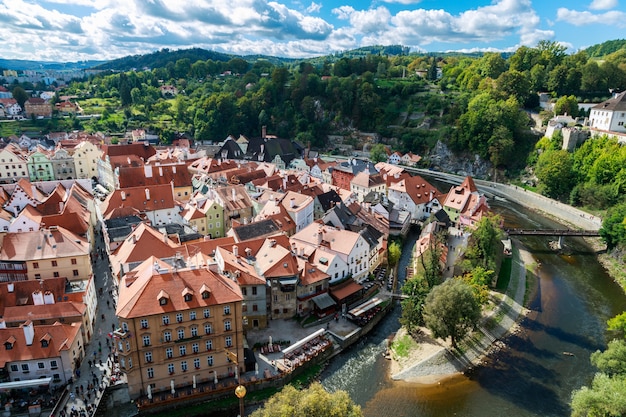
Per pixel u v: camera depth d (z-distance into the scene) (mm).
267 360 70312
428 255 95188
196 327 61781
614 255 117562
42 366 62438
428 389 68500
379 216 130625
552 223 150375
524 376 72312
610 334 84688
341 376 70812
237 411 62062
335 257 87562
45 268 83562
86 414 58688
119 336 58188
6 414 58500
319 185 142125
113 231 97562
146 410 60094
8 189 124062
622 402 51094
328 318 82875
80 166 180875
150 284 61031
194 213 112125
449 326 72875
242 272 76125
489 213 121875
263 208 117938
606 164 153625
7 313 68125
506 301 93000
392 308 91438
